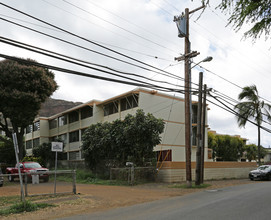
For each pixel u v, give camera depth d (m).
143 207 9.90
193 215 7.89
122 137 21.39
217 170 24.83
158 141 20.88
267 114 27.89
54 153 36.12
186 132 17.02
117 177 20.77
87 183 21.28
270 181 21.44
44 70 30.08
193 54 16.61
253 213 7.95
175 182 20.39
